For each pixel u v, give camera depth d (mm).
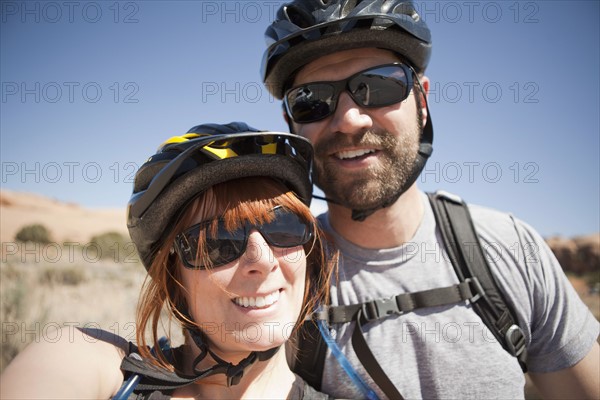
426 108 609
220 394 451
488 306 526
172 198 432
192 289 441
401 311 526
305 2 562
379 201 541
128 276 3545
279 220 440
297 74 589
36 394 365
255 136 449
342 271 561
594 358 569
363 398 508
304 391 469
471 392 508
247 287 426
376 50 557
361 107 539
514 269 544
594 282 5828
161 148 470
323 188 568
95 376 400
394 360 520
